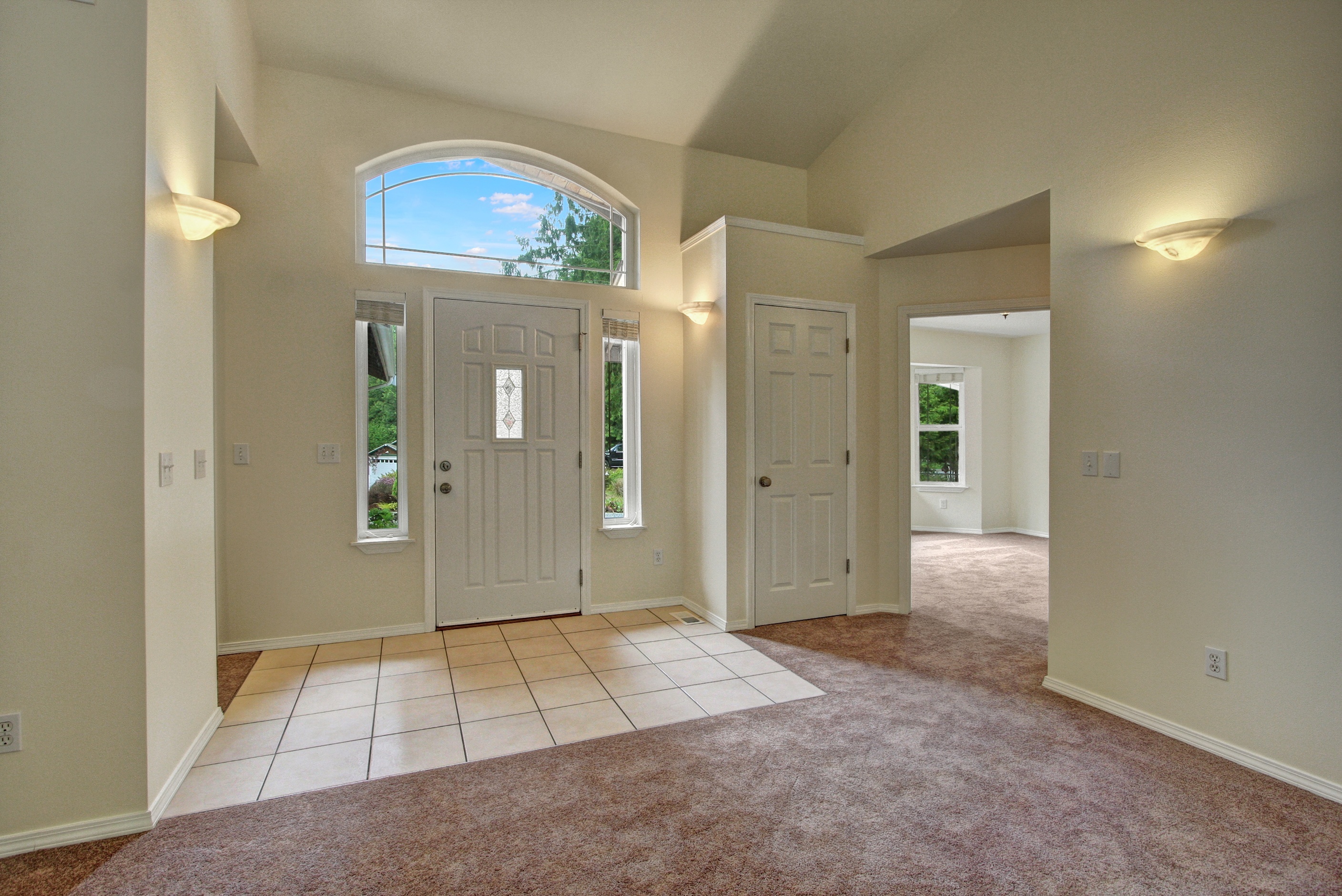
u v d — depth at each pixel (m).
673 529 4.27
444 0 3.11
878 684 2.98
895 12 3.37
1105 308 2.65
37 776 1.80
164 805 1.98
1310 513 2.05
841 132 4.22
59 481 1.80
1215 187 2.28
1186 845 1.81
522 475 3.88
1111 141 2.62
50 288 1.79
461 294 3.72
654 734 2.48
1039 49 2.94
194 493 2.28
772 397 3.89
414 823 1.92
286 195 3.38
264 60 3.32
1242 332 2.21
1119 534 2.62
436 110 3.67
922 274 4.07
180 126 2.15
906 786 2.12
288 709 2.68
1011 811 1.97
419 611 3.67
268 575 3.38
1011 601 4.50
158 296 1.96
